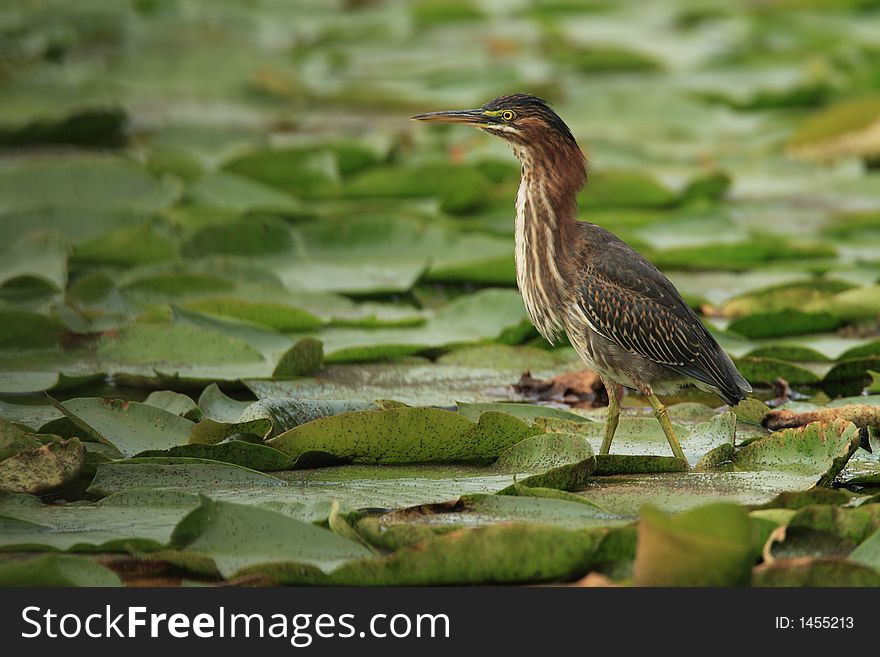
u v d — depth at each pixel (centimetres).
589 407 1268
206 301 1415
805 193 2206
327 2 3522
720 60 2931
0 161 2038
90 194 1791
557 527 821
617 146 2264
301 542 845
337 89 2644
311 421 1052
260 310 1422
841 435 1040
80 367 1270
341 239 1698
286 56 2903
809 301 1524
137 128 2311
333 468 1035
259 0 3338
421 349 1352
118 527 877
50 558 787
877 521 841
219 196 1867
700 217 1867
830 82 2697
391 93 2578
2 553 829
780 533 833
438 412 1031
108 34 2850
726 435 1139
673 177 2145
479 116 1183
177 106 2533
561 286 1147
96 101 2448
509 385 1306
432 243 1702
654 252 1694
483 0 3541
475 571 807
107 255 1575
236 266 1550
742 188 2227
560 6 3491
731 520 753
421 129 2477
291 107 2606
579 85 2717
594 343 1139
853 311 1484
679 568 754
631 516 916
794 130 2502
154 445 1048
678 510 931
